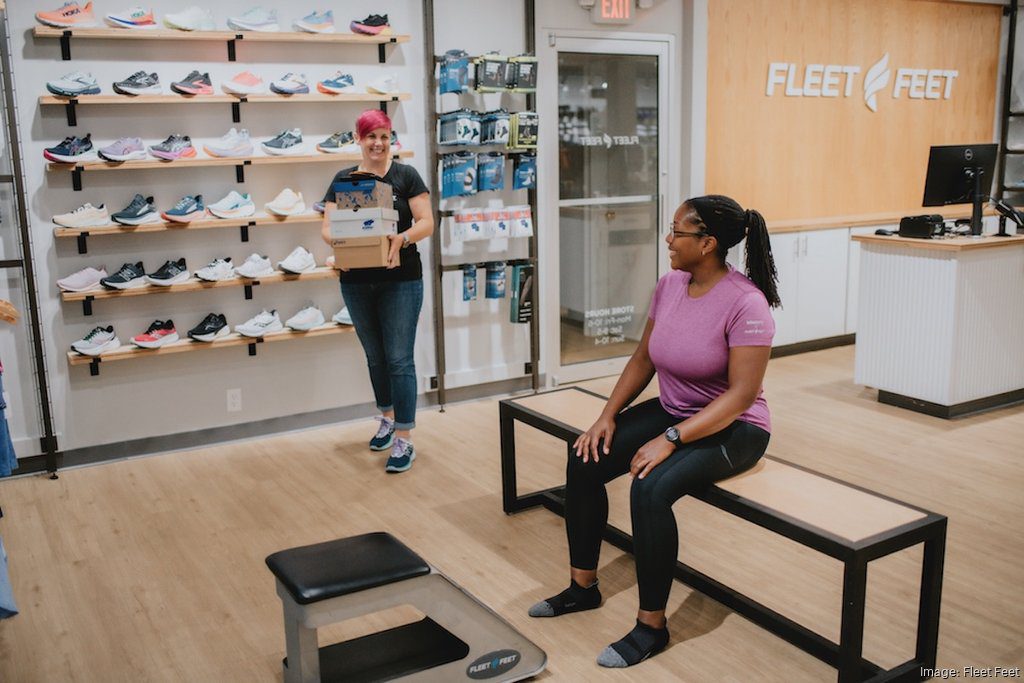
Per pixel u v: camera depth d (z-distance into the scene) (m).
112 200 4.41
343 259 3.89
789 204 6.84
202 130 4.55
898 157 7.39
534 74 5.17
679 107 6.00
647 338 2.95
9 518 3.82
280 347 4.88
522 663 2.52
